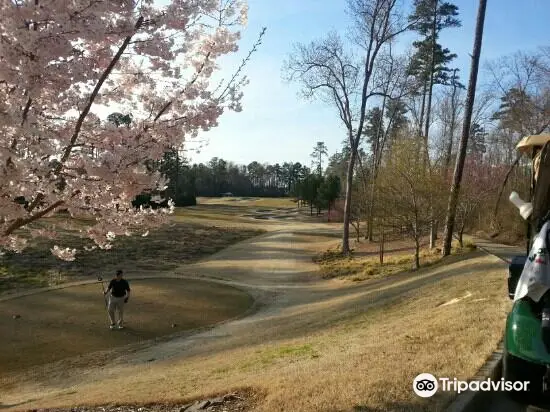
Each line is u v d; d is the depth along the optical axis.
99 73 6.36
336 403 5.22
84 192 6.59
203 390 7.08
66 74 5.62
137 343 16.27
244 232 57.31
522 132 37.12
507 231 28.80
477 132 48.09
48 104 6.33
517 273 6.05
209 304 22.75
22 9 5.12
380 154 39.97
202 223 60.78
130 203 7.34
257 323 18.06
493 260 17.88
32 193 6.06
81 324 18.62
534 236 5.37
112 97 6.98
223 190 133.88
